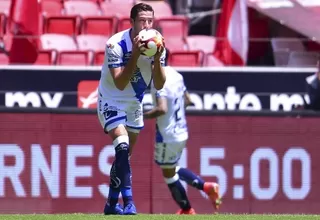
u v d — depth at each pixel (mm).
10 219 24328
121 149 25609
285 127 37375
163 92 33219
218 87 43219
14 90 41812
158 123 33875
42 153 36500
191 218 24531
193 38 51875
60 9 54188
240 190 37219
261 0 51094
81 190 36656
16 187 36344
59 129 36594
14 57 46031
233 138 37250
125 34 25547
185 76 43062
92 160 36688
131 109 26328
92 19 51219
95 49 49406
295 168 37406
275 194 37312
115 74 25250
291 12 50281
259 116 37312
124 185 25719
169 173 34281
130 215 25344
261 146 37312
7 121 36375
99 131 36750
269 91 43500
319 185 37406
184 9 59062
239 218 24906
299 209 37344
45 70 41906
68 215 25719
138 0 57500
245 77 43344
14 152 36375
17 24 46812
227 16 49312
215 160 37188
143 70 25844
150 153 36812
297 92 43594
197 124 37125
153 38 24484
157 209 36781
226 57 49062
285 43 51219
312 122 37500
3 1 54625
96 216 24875
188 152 37125
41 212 36406
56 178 36531
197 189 35938
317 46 51344
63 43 48906
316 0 50656
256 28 52688
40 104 41438
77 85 42062
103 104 26078
